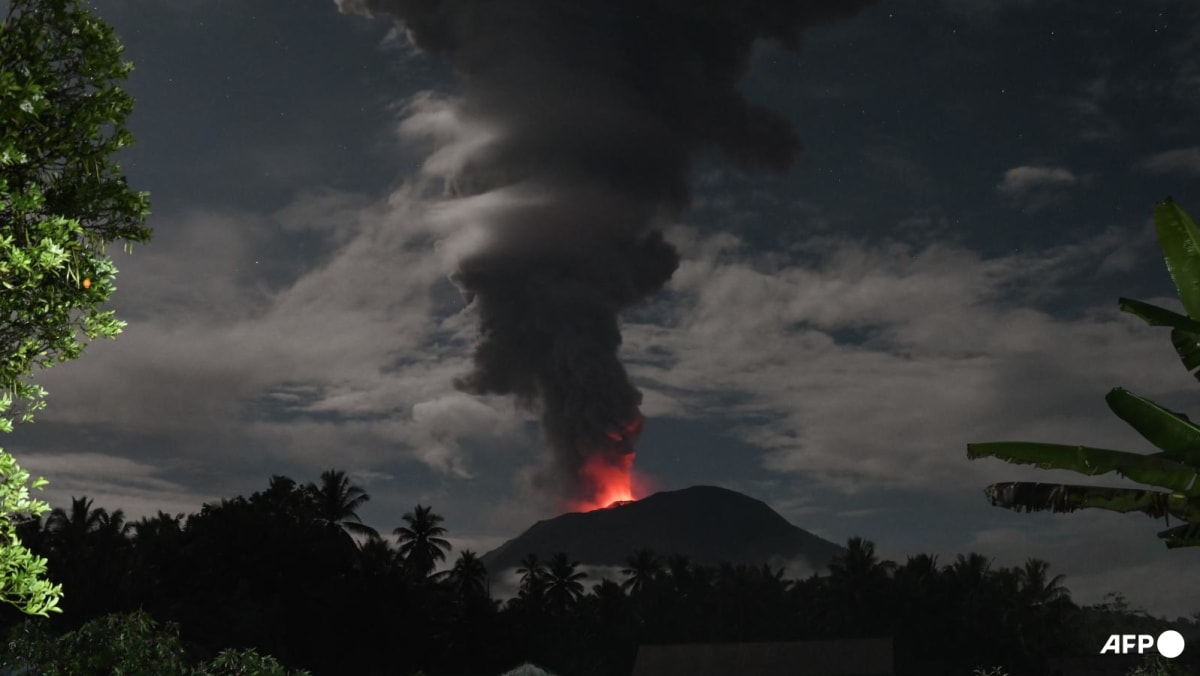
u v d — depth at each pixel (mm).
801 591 121562
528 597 102500
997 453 5195
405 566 82375
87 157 6258
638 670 70375
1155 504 4949
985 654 97812
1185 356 5133
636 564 129750
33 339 6035
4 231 5754
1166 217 5234
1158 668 12562
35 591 5270
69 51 6223
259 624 64812
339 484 83375
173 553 68375
